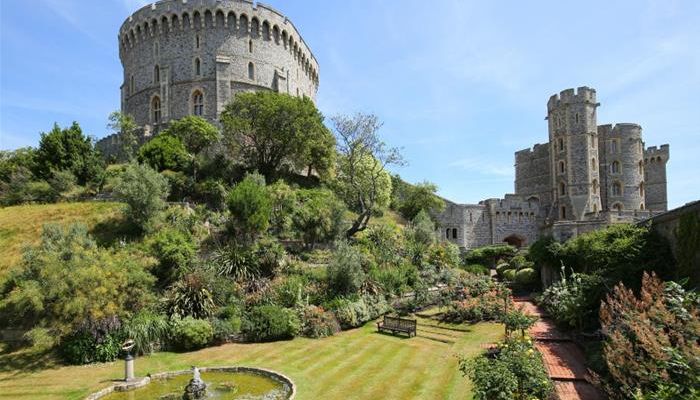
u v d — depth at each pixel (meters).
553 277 26.56
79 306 16.42
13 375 15.74
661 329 8.27
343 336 20.30
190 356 17.42
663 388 7.17
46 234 23.45
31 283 17.02
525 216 59.88
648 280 10.39
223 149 43.28
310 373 14.99
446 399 12.16
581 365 13.45
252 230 27.41
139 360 17.08
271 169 42.91
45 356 17.53
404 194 56.09
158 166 37.47
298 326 20.19
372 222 42.03
